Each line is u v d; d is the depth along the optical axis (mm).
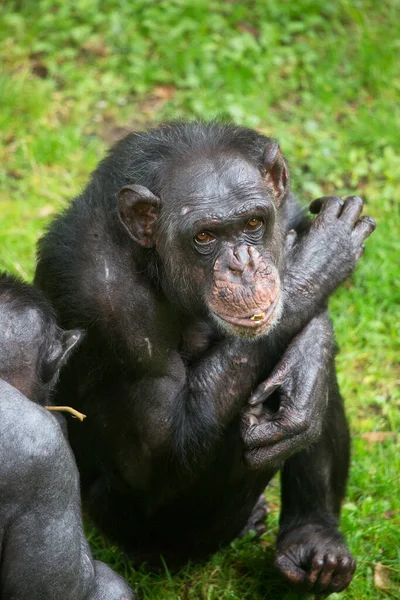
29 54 24797
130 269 13305
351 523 15141
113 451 13945
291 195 14695
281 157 13344
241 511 14492
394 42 24969
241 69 24062
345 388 17688
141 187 12867
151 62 24391
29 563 10727
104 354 13383
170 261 13039
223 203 12680
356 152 22172
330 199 14477
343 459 14797
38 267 13750
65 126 23047
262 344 13539
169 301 13359
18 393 10672
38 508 10641
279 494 16391
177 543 14758
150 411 13531
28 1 25844
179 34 24812
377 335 18641
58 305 13289
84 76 24172
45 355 11656
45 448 10555
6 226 20297
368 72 24328
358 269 19656
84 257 13258
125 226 13031
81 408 13820
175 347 13711
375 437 16922
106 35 25125
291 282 13633
